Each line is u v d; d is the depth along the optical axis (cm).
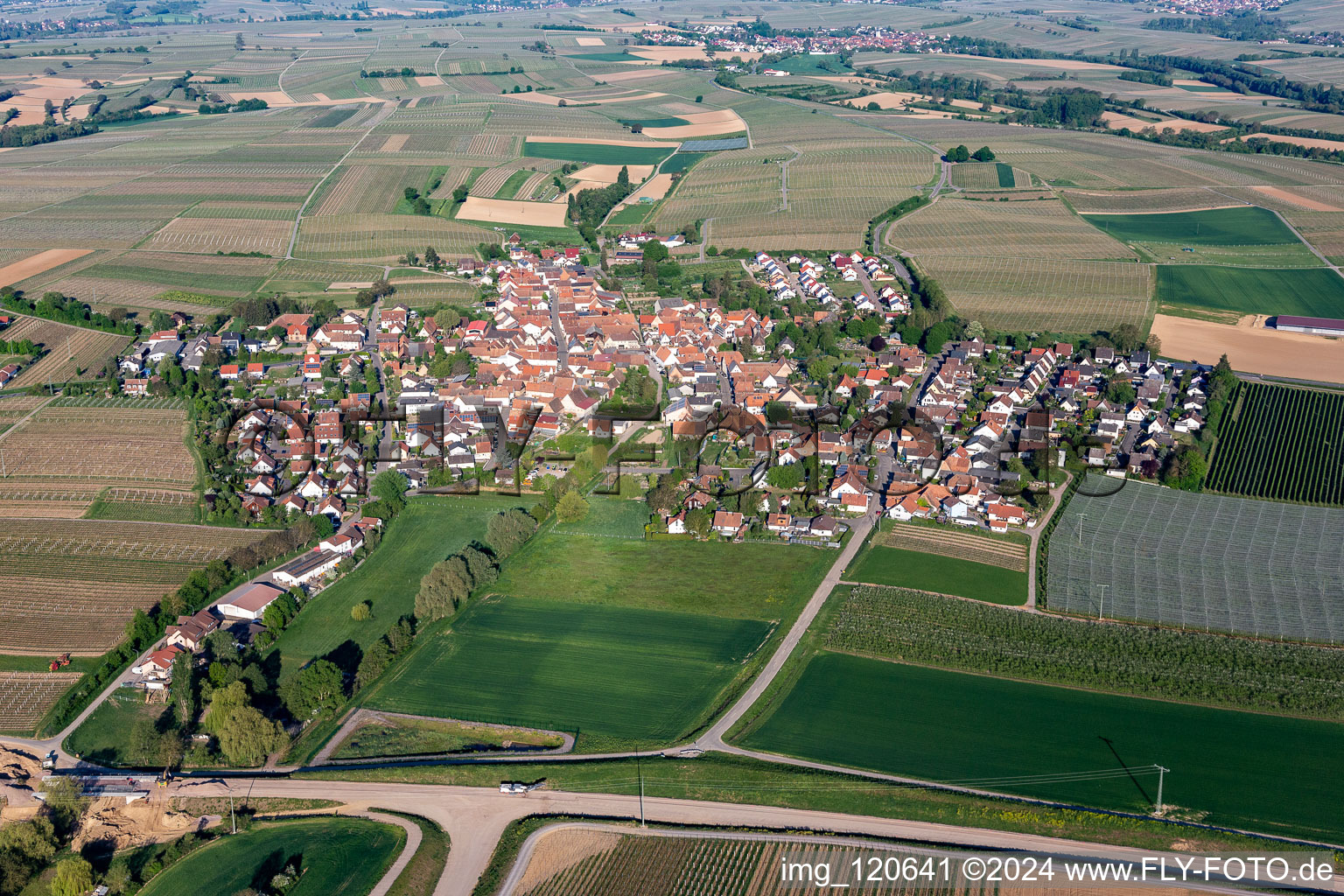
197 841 12850
